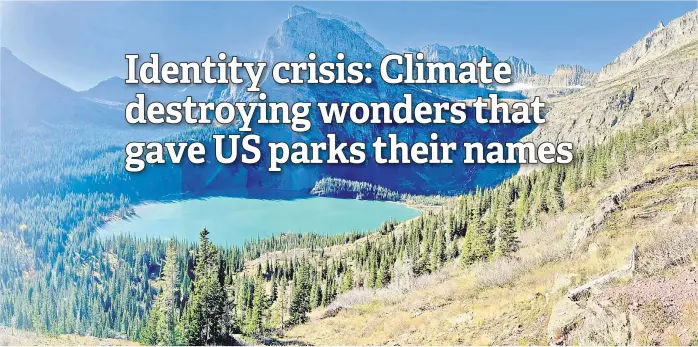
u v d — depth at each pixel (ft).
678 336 45.83
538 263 100.37
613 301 53.31
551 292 74.90
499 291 92.79
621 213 94.63
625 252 76.89
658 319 48.42
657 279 55.77
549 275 86.99
